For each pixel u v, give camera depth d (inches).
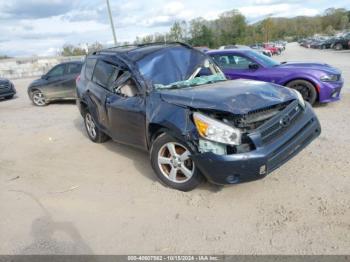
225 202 142.9
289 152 139.3
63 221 141.3
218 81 188.1
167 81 182.1
